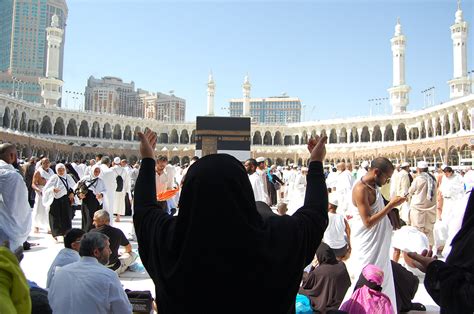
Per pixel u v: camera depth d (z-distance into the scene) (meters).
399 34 74.75
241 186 1.80
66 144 69.00
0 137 47.22
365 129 80.19
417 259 3.08
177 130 89.75
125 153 79.00
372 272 5.41
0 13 148.50
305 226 1.97
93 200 11.73
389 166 5.55
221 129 28.53
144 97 132.50
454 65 67.44
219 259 1.69
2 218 6.52
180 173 23.00
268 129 89.31
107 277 4.39
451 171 12.52
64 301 4.23
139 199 2.24
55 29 79.62
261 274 1.70
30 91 135.00
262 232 1.78
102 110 118.75
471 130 46.31
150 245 1.96
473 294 2.66
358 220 5.76
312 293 6.34
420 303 6.97
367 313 5.25
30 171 15.31
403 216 13.49
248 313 1.71
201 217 1.72
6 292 2.39
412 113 68.75
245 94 91.06
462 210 5.78
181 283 1.72
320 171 2.44
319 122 83.31
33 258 10.29
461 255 2.90
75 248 5.84
